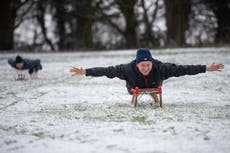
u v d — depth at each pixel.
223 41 84.06
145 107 19.41
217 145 12.95
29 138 14.21
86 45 101.81
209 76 30.66
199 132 14.43
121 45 94.94
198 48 67.12
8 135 14.71
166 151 12.41
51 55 65.50
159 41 94.25
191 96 22.94
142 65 18.80
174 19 91.62
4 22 93.81
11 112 19.05
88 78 33.16
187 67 18.97
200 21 98.69
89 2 95.12
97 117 17.25
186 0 90.75
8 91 26.31
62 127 15.59
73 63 47.47
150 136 14.02
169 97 22.64
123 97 22.91
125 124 15.77
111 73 19.11
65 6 99.50
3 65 49.25
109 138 13.88
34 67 33.97
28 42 110.75
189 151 12.40
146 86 19.39
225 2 95.00
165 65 19.14
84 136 14.21
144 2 93.44
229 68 35.03
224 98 22.11
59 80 32.31
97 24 104.81
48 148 13.02
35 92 25.52
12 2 97.00
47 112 18.77
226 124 15.59
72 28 105.38
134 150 12.56
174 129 14.88
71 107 19.89
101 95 23.81
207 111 18.20
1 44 93.94
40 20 106.81
